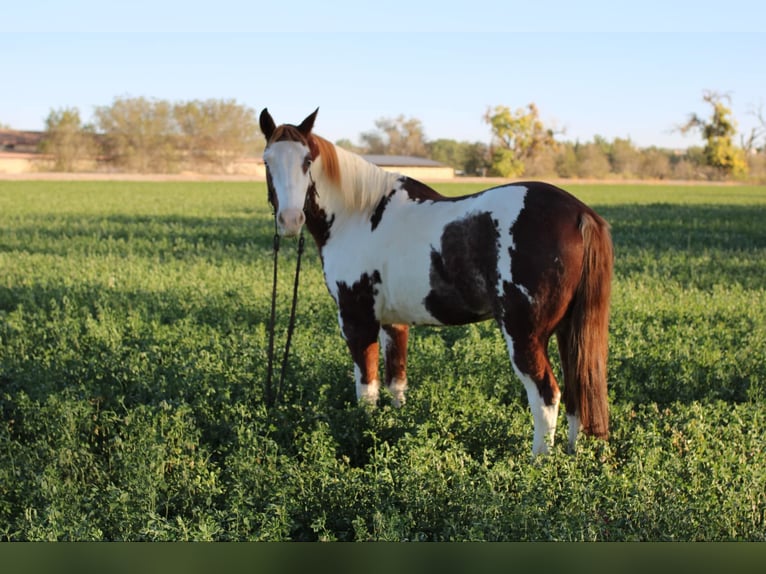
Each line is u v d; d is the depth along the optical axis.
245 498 4.38
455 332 8.85
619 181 85.25
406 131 122.38
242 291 11.18
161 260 15.54
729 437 5.15
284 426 5.55
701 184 79.75
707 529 3.98
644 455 4.75
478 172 94.62
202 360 6.95
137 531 4.12
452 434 5.33
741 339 8.21
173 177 68.44
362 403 5.64
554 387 4.86
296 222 5.22
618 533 3.92
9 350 7.88
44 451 5.12
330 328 8.81
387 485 4.43
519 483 4.33
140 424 5.32
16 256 15.91
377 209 5.52
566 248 4.69
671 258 16.00
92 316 9.95
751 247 19.06
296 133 5.37
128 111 87.75
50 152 84.56
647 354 7.41
